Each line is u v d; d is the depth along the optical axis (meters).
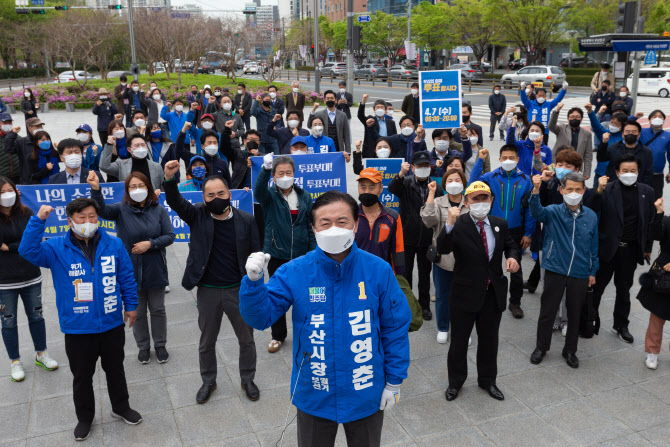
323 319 2.79
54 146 7.77
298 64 79.19
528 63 43.03
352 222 2.74
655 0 34.31
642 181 7.39
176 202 4.36
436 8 49.84
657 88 31.33
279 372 5.15
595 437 4.20
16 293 4.91
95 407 4.61
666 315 5.00
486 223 4.54
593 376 5.08
